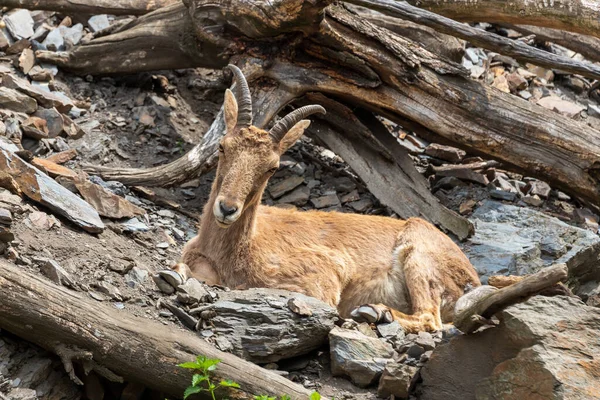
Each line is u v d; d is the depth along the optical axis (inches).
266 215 434.9
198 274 409.4
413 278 422.3
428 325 401.4
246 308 353.1
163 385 316.5
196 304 356.5
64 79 616.4
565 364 293.0
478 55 722.2
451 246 442.3
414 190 543.5
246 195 386.6
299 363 354.3
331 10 526.0
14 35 623.5
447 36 616.7
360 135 554.6
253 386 313.9
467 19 592.1
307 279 409.1
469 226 517.3
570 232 519.5
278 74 538.6
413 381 333.1
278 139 406.3
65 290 319.6
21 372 313.9
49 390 316.8
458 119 545.3
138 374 316.2
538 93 716.7
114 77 633.0
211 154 512.1
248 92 411.5
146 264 412.2
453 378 325.1
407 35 616.4
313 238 431.2
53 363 323.0
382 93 547.2
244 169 388.8
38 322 307.9
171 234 481.4
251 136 398.3
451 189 584.1
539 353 295.1
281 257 414.6
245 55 542.0
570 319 307.1
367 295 430.6
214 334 344.2
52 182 421.4
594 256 496.7
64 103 566.3
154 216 494.3
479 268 491.5
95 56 611.5
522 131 542.0
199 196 546.9
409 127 568.4
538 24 563.8
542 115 543.8
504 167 567.5
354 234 440.5
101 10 635.5
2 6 621.0
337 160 609.9
